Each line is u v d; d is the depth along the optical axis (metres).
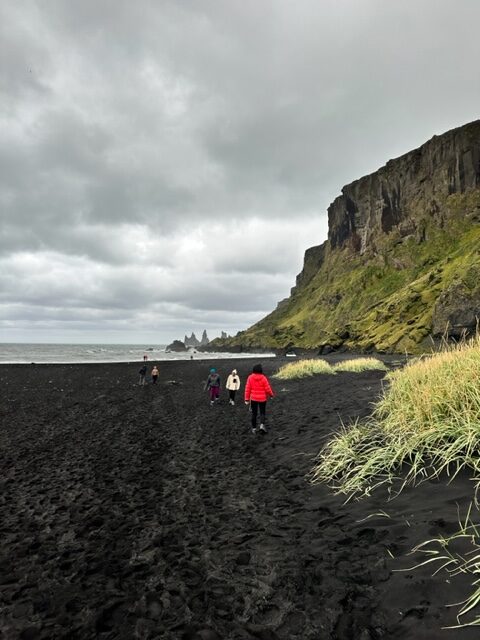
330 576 3.37
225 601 3.24
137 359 96.56
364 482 5.57
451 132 120.69
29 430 13.88
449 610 2.58
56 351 152.00
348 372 32.41
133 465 8.65
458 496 4.32
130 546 4.55
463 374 6.82
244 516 5.24
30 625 3.08
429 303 73.50
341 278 150.62
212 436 11.53
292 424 11.73
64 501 6.39
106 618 3.12
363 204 155.12
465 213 112.25
